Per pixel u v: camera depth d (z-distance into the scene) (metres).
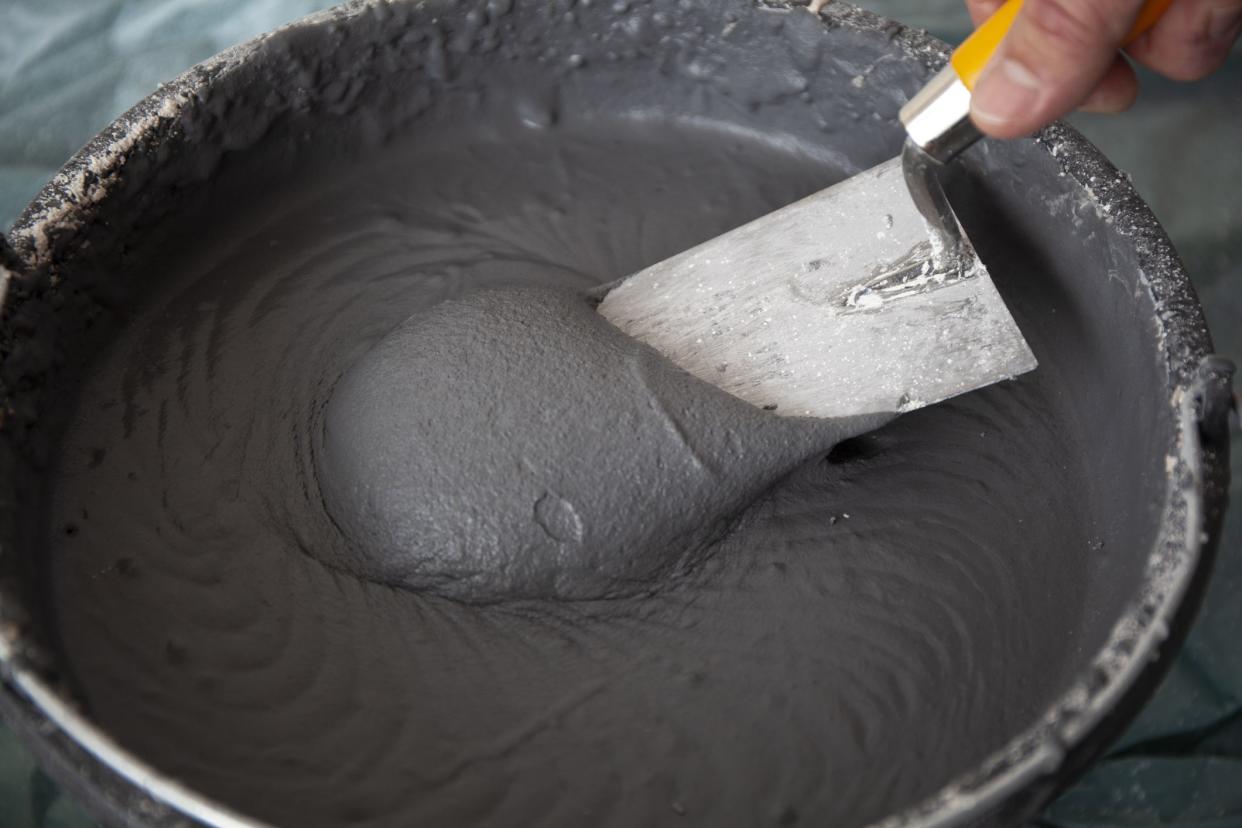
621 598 0.56
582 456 0.56
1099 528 0.58
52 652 0.52
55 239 0.58
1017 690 0.55
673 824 0.52
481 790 0.53
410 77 0.67
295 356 0.62
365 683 0.54
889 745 0.53
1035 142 0.61
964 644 0.56
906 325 0.59
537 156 0.69
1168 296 0.57
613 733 0.54
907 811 0.47
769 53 0.67
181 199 0.63
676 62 0.69
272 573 0.56
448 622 0.56
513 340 0.58
